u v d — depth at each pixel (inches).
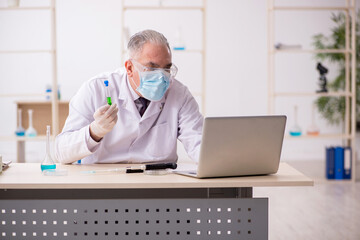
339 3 267.7
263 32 268.8
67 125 85.1
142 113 87.6
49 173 73.4
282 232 131.8
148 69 77.2
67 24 263.9
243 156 70.4
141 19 265.3
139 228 70.1
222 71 269.9
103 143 87.4
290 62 269.7
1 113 265.7
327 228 135.6
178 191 82.9
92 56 265.3
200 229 70.3
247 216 70.6
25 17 263.0
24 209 69.7
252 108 271.4
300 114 271.1
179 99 88.7
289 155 272.1
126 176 72.3
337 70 267.9
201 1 266.4
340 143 271.7
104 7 264.7
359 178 214.1
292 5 268.5
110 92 87.0
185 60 268.1
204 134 67.1
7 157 263.7
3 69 263.9
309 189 191.2
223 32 268.7
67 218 69.8
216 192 81.6
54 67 191.9
